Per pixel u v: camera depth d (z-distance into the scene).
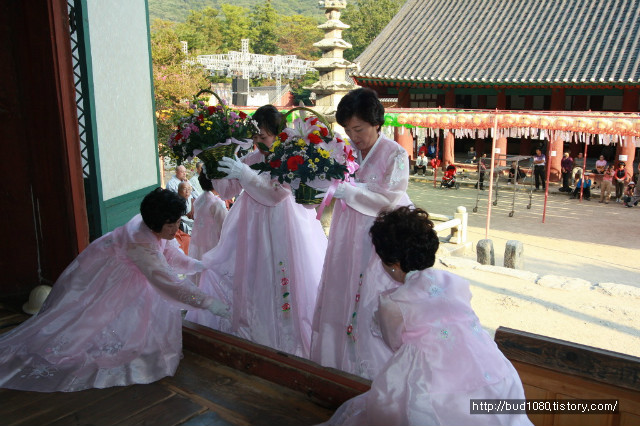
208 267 3.27
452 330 1.79
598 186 17.33
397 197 2.65
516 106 21.86
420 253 1.80
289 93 35.22
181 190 6.70
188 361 2.80
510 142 24.55
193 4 102.75
